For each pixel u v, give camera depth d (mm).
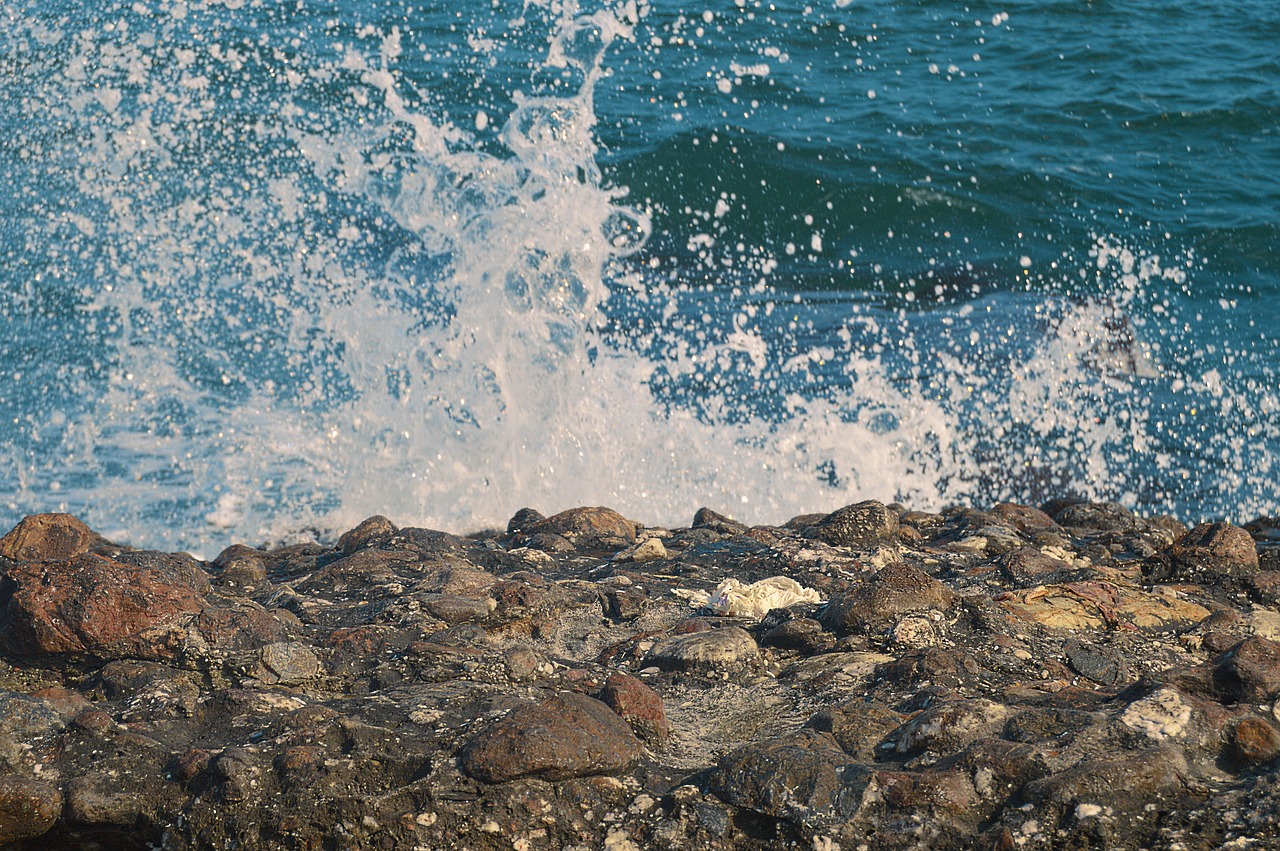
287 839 5812
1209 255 21781
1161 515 13047
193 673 7129
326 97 24078
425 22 28500
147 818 6023
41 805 5949
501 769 5930
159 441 13773
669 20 30000
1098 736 6027
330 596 8617
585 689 7031
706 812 5840
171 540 11883
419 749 6207
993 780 5836
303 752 6117
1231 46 30578
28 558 8508
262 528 12141
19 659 7277
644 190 23234
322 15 28297
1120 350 17641
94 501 12531
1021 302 19578
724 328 17797
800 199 23156
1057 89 28047
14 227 18469
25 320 16141
